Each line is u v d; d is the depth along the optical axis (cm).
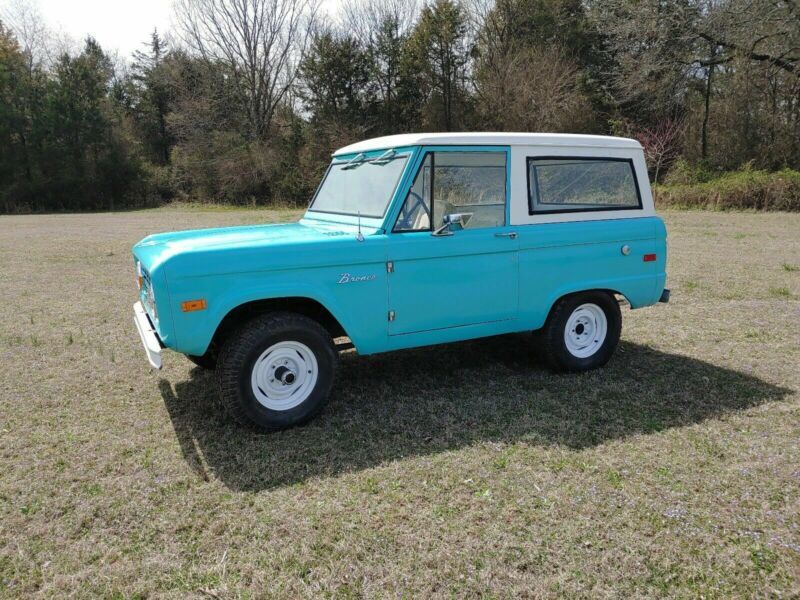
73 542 285
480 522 295
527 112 3045
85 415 434
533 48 3177
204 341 365
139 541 285
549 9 3328
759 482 328
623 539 279
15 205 3206
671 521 293
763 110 2692
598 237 488
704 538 279
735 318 690
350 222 456
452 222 422
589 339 520
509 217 455
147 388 489
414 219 421
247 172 3406
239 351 378
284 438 393
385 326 418
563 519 296
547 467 349
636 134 2994
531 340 536
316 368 408
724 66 2677
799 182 2077
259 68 3616
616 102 2961
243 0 3447
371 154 466
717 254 1160
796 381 488
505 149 448
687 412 427
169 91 3956
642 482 330
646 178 520
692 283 877
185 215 2639
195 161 3506
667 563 262
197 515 305
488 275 446
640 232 509
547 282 472
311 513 305
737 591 246
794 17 2228
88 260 1190
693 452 365
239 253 367
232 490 329
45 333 655
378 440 388
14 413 438
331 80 3422
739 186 2169
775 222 1766
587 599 242
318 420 421
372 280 406
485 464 354
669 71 2594
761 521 292
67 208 3356
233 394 382
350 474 344
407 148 419
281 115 3747
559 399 454
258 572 260
